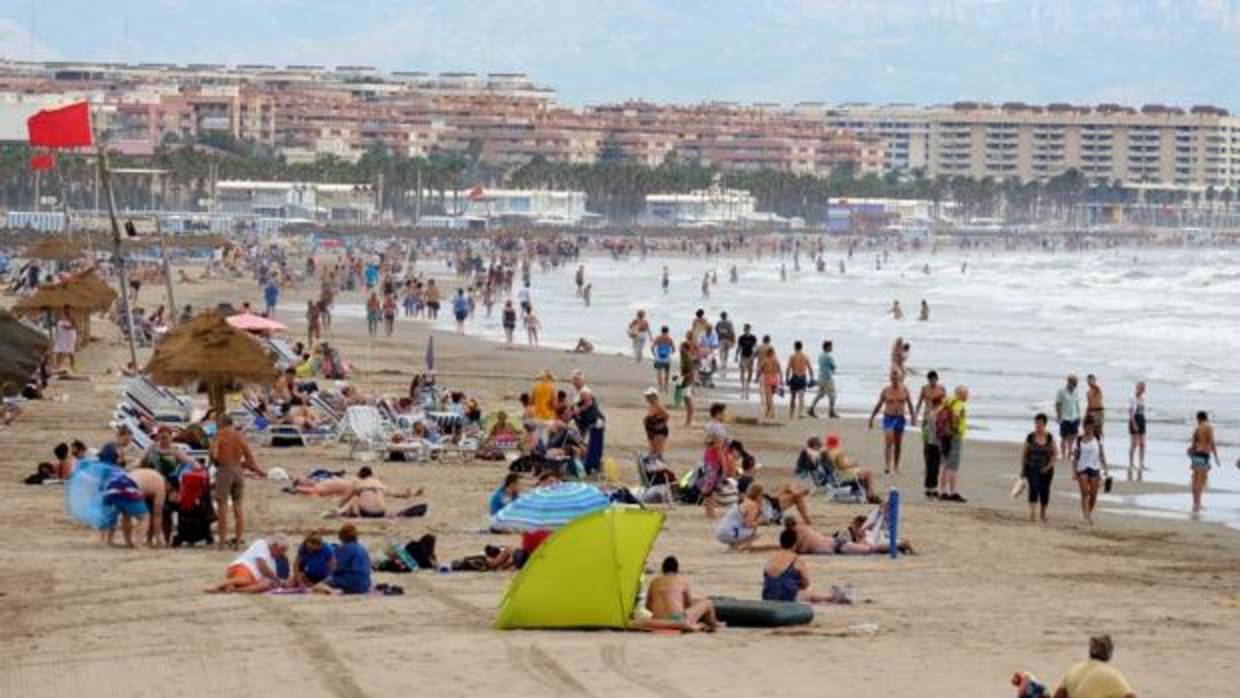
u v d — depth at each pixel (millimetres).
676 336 150125
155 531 46125
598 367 114688
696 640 34625
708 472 56000
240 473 46031
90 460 49969
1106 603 41625
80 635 34062
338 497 55688
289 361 95125
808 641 34906
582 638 34531
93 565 42531
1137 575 47031
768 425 83812
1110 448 80625
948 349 139375
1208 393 107500
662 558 46531
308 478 57625
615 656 32656
